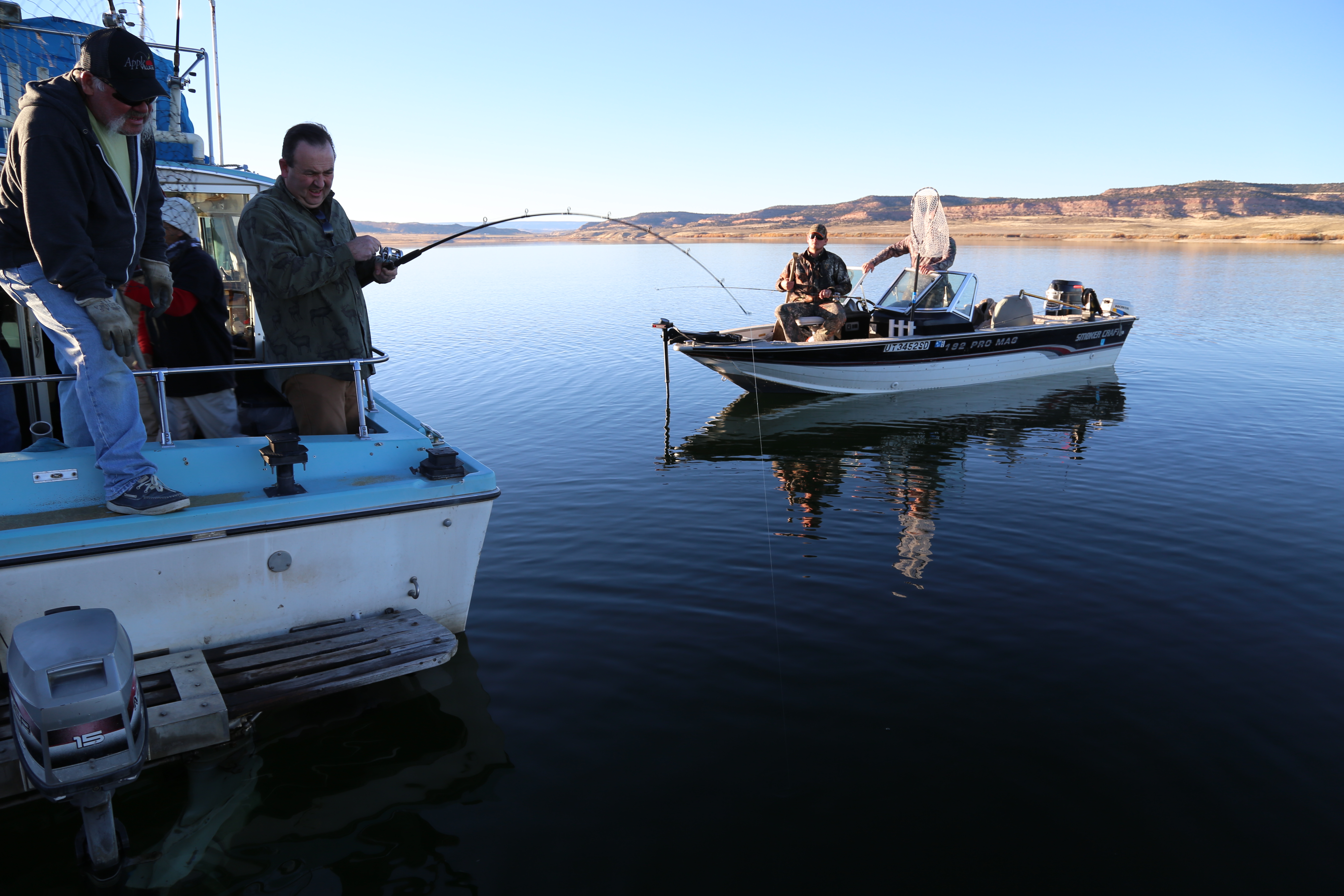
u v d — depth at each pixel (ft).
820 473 25.04
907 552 17.92
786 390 37.01
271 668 9.68
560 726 11.14
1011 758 10.44
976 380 39.11
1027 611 14.84
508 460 26.76
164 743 8.44
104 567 9.20
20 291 8.95
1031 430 30.81
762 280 139.13
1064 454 26.99
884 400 36.37
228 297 14.93
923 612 14.84
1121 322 42.39
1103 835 9.00
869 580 16.31
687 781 9.93
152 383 11.39
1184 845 8.84
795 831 9.03
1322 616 14.56
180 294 11.15
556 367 46.78
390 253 11.95
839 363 35.47
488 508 11.56
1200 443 28.19
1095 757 10.45
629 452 27.96
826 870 8.41
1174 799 9.63
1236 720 11.32
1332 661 12.96
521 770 10.11
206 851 8.52
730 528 19.62
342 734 10.83
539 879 8.25
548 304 91.40
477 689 12.10
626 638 13.82
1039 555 17.66
